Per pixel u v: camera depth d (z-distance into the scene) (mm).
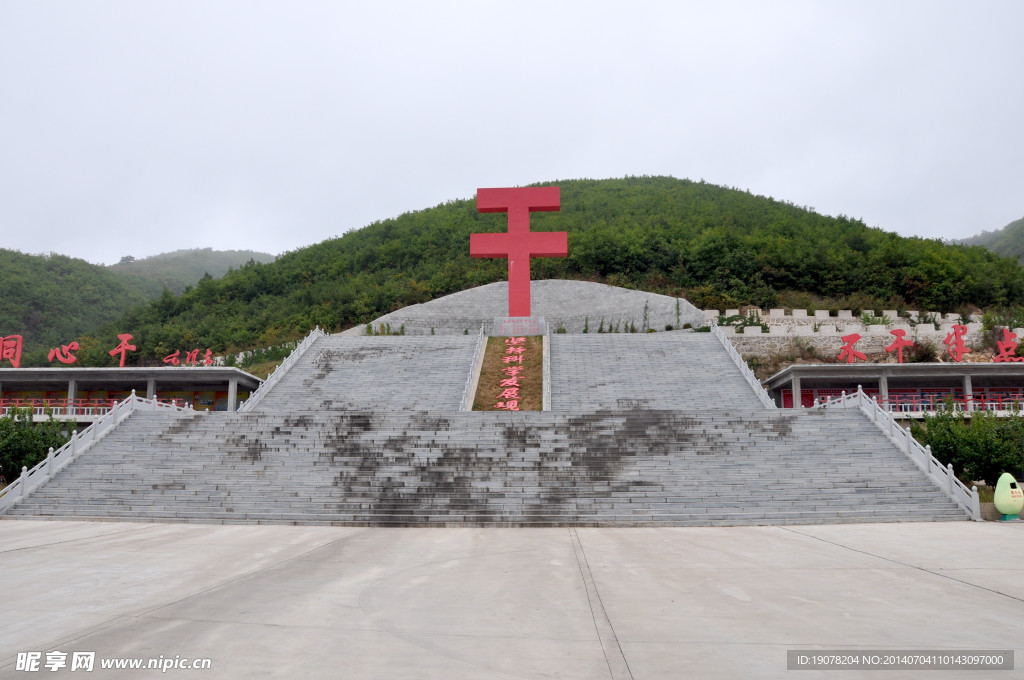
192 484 20469
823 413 23844
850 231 60719
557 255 43000
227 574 10883
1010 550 13031
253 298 61938
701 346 37031
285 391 32188
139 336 53375
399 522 17891
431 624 7805
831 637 7148
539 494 19062
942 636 7188
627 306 50438
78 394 37000
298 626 7707
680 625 7672
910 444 21172
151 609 8484
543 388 31109
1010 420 22812
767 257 51625
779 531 16203
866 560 11977
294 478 20562
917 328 40750
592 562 11984
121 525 17859
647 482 19609
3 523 18281
